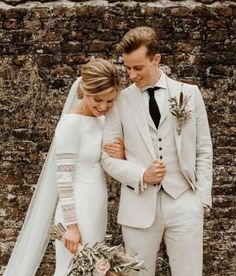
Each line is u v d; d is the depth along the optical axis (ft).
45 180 11.45
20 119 15.12
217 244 15.38
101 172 10.89
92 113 10.72
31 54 14.89
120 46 9.96
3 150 15.25
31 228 11.69
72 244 10.38
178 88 10.53
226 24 14.78
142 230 10.69
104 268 9.28
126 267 9.45
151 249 10.84
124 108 10.59
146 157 10.49
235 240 15.38
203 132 10.77
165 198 10.61
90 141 10.62
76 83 11.41
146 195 10.59
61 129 10.41
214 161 15.15
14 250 12.04
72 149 10.39
